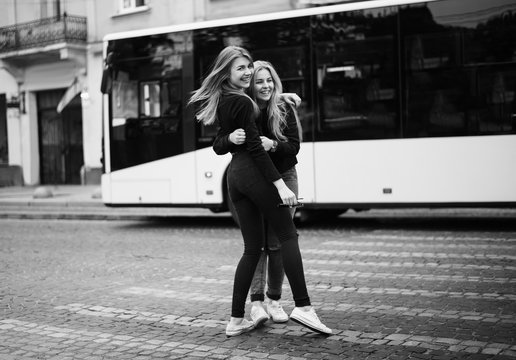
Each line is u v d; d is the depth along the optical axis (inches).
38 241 439.5
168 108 477.7
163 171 480.1
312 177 436.5
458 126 402.6
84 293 263.3
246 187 184.4
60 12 1023.6
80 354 180.7
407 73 412.8
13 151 1086.4
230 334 191.5
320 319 206.7
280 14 443.5
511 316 202.5
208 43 463.5
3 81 1091.3
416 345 176.2
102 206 695.7
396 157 416.5
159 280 285.1
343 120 428.1
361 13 422.9
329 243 371.9
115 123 496.1
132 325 210.4
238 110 182.1
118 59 493.7
